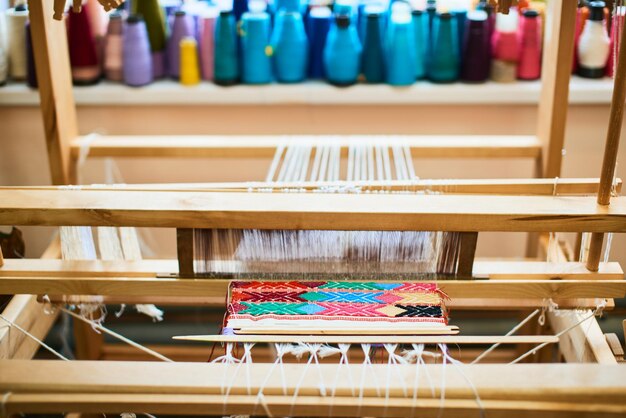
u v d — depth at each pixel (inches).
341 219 43.9
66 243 52.2
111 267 47.9
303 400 40.6
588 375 41.8
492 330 84.4
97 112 80.5
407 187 55.7
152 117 81.1
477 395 40.6
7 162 82.4
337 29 76.4
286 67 78.4
